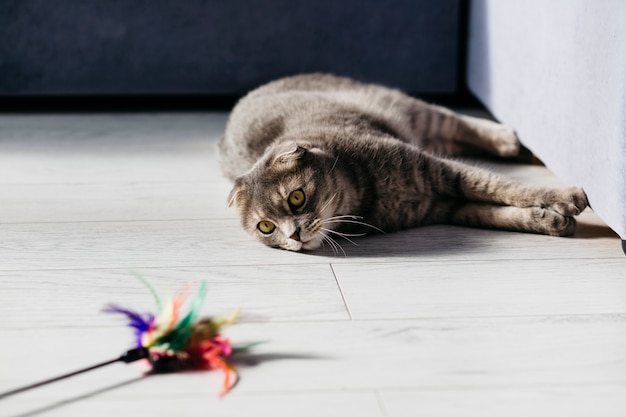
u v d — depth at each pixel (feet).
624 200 4.80
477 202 5.86
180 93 8.97
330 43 8.80
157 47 8.78
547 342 4.13
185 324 3.94
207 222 5.97
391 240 5.64
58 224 5.93
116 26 8.68
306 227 5.35
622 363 3.92
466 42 8.86
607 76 4.95
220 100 9.39
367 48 8.81
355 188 5.71
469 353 4.04
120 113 9.07
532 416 3.51
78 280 4.97
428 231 5.79
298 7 8.68
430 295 4.67
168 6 8.64
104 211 6.18
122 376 3.89
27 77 8.80
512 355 4.01
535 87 6.39
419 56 8.84
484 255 5.25
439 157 6.34
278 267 5.15
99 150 7.73
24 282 4.95
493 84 7.70
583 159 5.41
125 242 5.59
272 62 8.87
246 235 5.72
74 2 8.57
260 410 3.59
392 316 4.43
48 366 3.98
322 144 5.79
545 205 5.50
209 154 7.61
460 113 8.86
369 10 8.68
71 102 9.39
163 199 6.44
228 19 8.70
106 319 4.45
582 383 3.76
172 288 4.84
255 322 4.39
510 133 7.06
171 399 3.69
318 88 7.63
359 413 3.55
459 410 3.57
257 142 6.49
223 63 8.87
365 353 4.06
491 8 7.68
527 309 4.48
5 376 3.90
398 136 6.76
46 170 7.14
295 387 3.77
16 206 6.29
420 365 3.93
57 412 3.60
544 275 4.91
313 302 4.62
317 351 4.08
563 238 5.49
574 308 4.48
